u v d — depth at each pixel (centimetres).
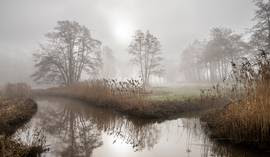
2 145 462
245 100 632
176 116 990
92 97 1515
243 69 671
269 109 518
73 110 1251
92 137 693
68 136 706
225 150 521
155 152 538
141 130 776
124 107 1112
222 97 1196
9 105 1035
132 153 535
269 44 2181
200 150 536
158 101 1155
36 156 511
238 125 583
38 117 1055
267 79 562
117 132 754
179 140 635
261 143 513
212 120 774
